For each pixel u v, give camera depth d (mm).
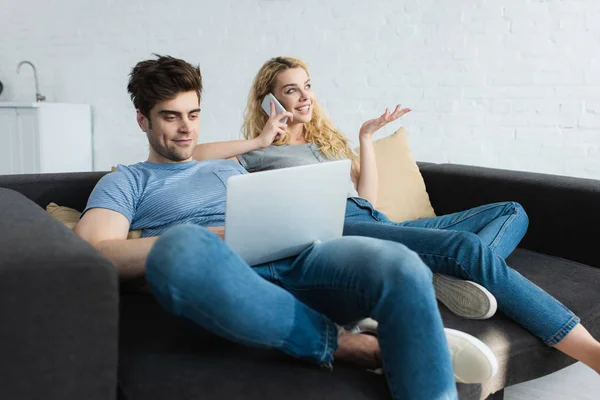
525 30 3311
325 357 1267
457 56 3494
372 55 3734
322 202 1526
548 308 1577
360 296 1305
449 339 1413
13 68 5242
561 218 2123
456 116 3531
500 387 1521
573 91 3230
